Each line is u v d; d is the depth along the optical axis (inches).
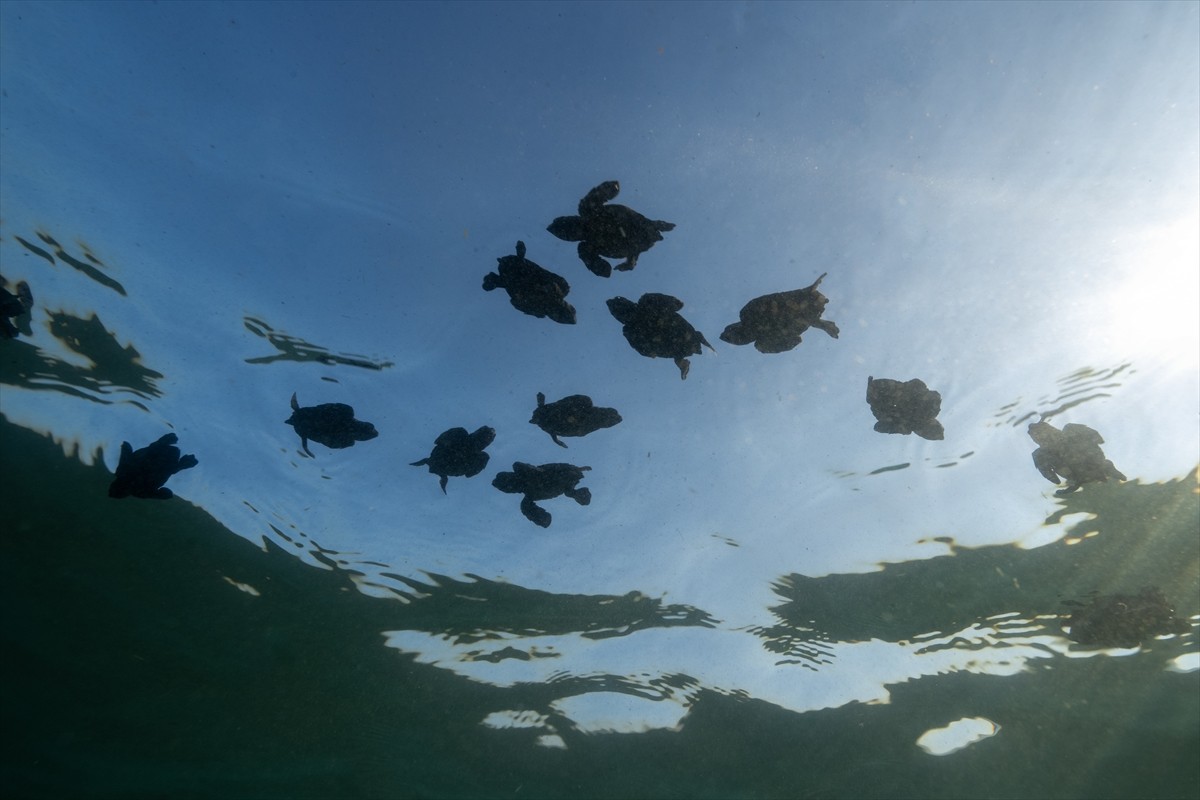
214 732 23.6
